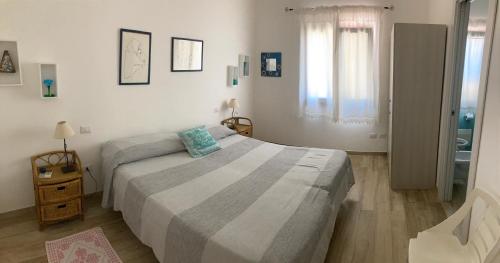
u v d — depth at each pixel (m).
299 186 2.64
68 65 3.07
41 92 2.88
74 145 3.22
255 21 5.55
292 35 5.39
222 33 4.76
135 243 2.62
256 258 1.68
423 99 3.72
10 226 2.79
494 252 1.59
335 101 5.14
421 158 3.82
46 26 2.89
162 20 3.81
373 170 4.55
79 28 3.10
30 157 2.96
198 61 4.37
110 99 3.44
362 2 4.96
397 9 4.80
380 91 5.06
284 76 5.56
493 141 2.04
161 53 3.86
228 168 3.10
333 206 2.62
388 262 2.43
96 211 3.14
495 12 2.09
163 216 2.20
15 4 2.69
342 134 5.42
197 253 1.89
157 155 3.35
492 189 2.02
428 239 2.00
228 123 5.02
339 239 2.74
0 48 2.70
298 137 5.68
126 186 2.73
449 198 3.49
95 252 2.49
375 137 5.28
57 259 2.39
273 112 5.76
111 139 3.50
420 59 3.65
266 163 3.25
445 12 3.67
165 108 4.01
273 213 2.17
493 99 2.07
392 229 2.91
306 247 1.88
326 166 3.12
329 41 5.08
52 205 2.76
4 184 2.86
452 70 3.31
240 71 5.27
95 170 3.40
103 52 3.31
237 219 2.08
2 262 2.34
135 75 3.61
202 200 2.37
